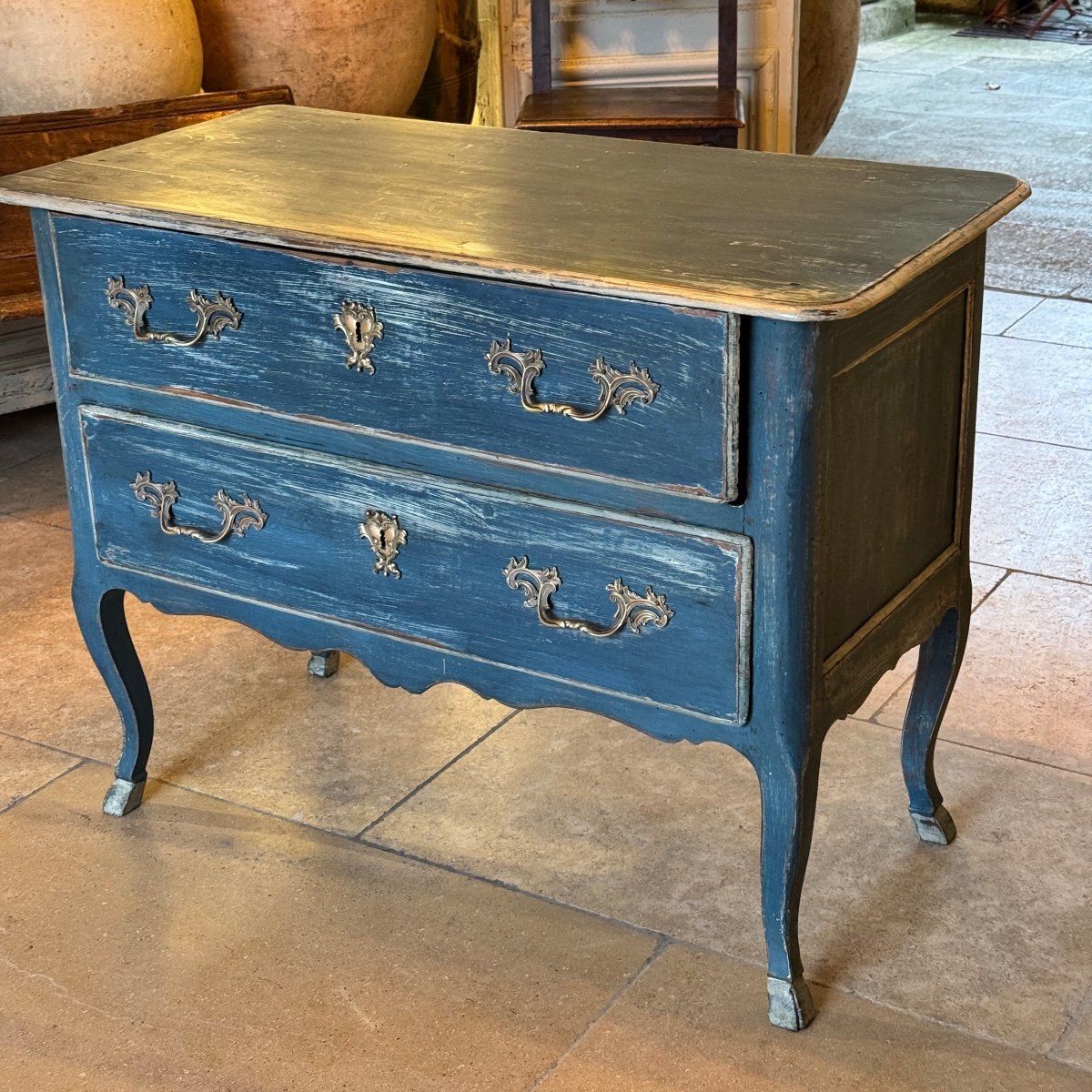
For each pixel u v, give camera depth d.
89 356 2.00
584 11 4.35
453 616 1.88
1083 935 2.00
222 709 2.58
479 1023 1.88
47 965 2.00
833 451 1.60
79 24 3.19
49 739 2.51
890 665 1.88
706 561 1.65
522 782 2.36
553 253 1.66
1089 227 4.88
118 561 2.12
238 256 1.82
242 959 2.00
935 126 6.24
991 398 3.68
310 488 1.91
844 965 1.96
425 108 4.30
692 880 2.13
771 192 1.89
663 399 1.60
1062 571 2.91
